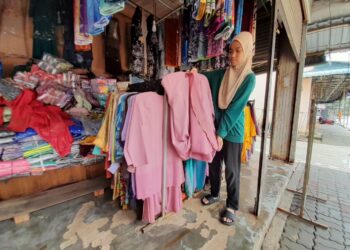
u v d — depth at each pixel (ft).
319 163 13.34
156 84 4.43
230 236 4.28
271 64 4.75
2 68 5.59
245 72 4.29
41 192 4.75
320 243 5.17
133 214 4.94
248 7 6.28
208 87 4.50
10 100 4.58
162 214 4.67
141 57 7.39
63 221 4.61
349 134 34.60
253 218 5.03
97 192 5.82
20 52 6.07
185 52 7.01
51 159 4.82
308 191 8.47
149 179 4.10
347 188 8.89
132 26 7.13
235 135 4.56
